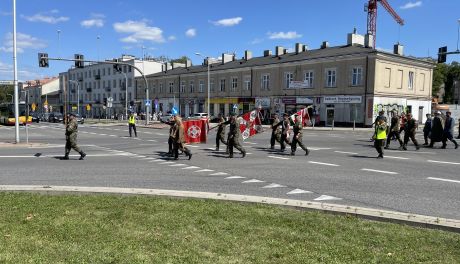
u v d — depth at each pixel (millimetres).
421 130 40156
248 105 57906
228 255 4562
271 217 6180
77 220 5902
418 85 49156
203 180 10414
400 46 47344
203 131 18484
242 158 15430
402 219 5961
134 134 31906
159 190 8156
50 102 118938
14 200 7207
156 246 4820
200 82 67250
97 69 99250
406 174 11547
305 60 49812
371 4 77625
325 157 15852
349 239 5188
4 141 23734
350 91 45469
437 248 4891
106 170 12102
